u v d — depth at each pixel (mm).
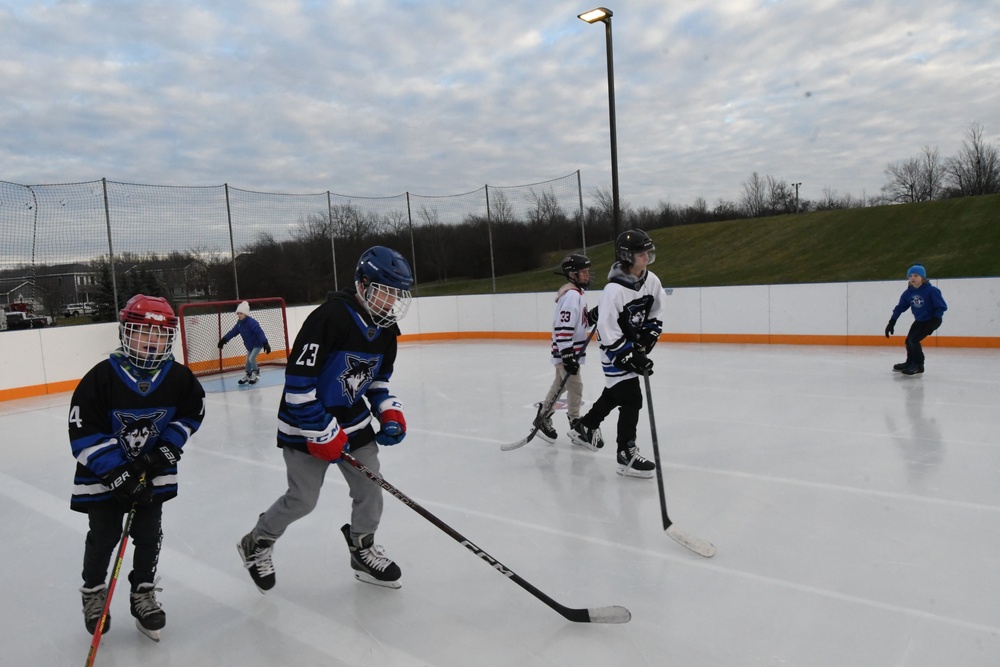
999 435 4582
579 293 4598
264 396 7652
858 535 3043
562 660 2139
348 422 2516
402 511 3553
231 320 10766
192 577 2877
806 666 2055
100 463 2107
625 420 3996
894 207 24219
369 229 12977
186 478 4383
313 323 2318
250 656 2236
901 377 6902
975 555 2795
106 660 2244
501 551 3016
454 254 14344
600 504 3578
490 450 4766
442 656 2188
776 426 5078
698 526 3225
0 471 4793
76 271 9016
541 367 8836
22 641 2402
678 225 29766
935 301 6664
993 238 20359
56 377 8648
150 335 2119
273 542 2590
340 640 2312
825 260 22312
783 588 2570
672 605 2473
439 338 13344
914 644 2152
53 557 3207
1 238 8367
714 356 9031
